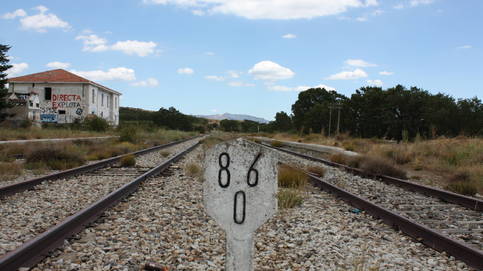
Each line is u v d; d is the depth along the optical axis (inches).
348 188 440.5
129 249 195.9
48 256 182.5
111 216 261.6
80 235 217.0
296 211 291.3
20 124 1380.4
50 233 190.9
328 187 404.2
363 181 500.7
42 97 2132.1
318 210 302.0
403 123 2055.9
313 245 210.7
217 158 120.6
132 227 236.5
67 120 2127.2
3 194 321.1
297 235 228.1
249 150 120.1
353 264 180.1
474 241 238.5
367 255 198.7
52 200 316.5
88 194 345.7
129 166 592.7
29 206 291.0
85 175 478.0
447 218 302.5
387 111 2140.7
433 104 1915.6
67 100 2138.3
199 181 431.8
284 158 776.9
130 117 4050.2
